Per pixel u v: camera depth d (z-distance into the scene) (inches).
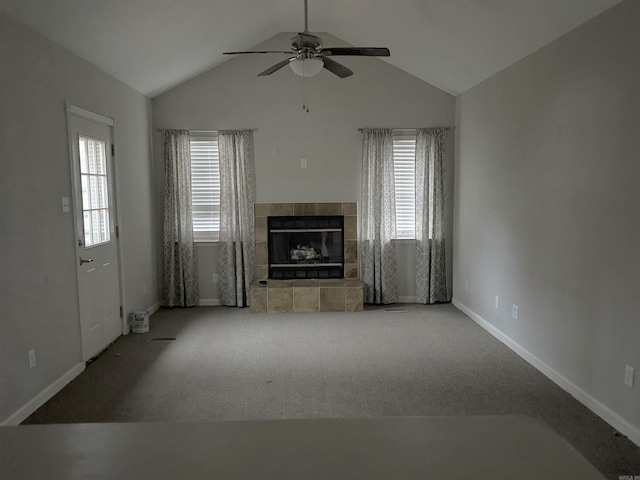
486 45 171.2
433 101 242.4
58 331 145.3
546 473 26.9
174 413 130.2
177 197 239.8
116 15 145.3
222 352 178.4
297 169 244.7
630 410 115.4
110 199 187.3
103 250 179.6
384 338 193.5
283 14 211.0
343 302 234.5
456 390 144.0
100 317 177.0
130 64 185.6
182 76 227.8
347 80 241.6
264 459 28.1
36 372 132.7
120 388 146.7
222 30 195.5
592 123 128.6
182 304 244.2
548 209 152.6
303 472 26.8
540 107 156.3
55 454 28.8
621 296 117.9
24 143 127.7
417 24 179.9
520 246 172.6
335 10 201.0
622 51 116.2
